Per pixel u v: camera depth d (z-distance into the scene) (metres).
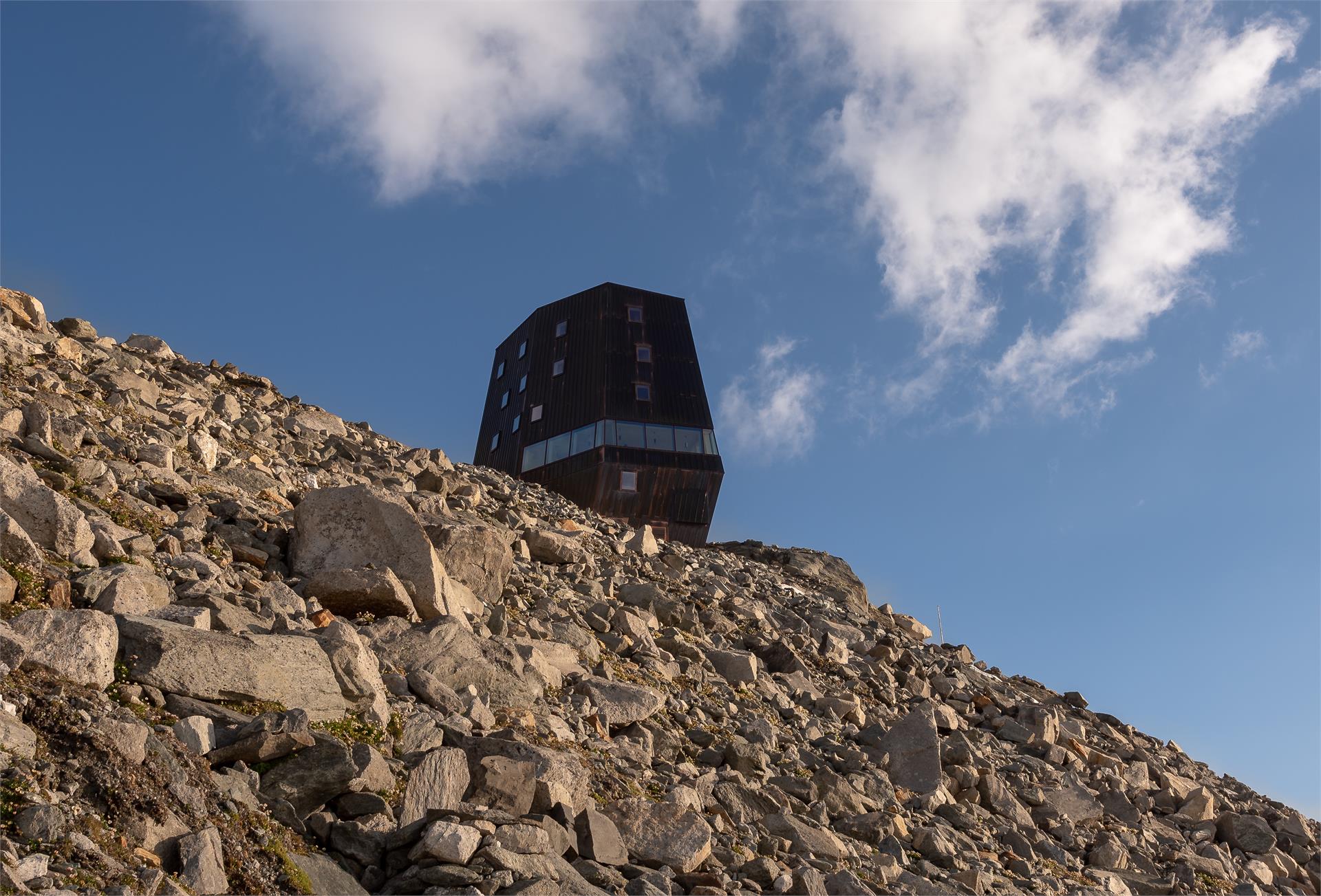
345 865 11.55
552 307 68.94
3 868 8.09
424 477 30.05
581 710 18.81
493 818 12.60
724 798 18.48
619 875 13.70
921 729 25.02
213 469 22.69
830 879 16.73
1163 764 34.50
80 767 9.91
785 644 28.97
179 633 12.91
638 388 63.28
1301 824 32.28
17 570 13.07
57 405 20.80
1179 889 25.25
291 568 18.53
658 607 27.66
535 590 24.47
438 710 15.62
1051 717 32.06
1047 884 21.86
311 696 13.66
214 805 10.84
